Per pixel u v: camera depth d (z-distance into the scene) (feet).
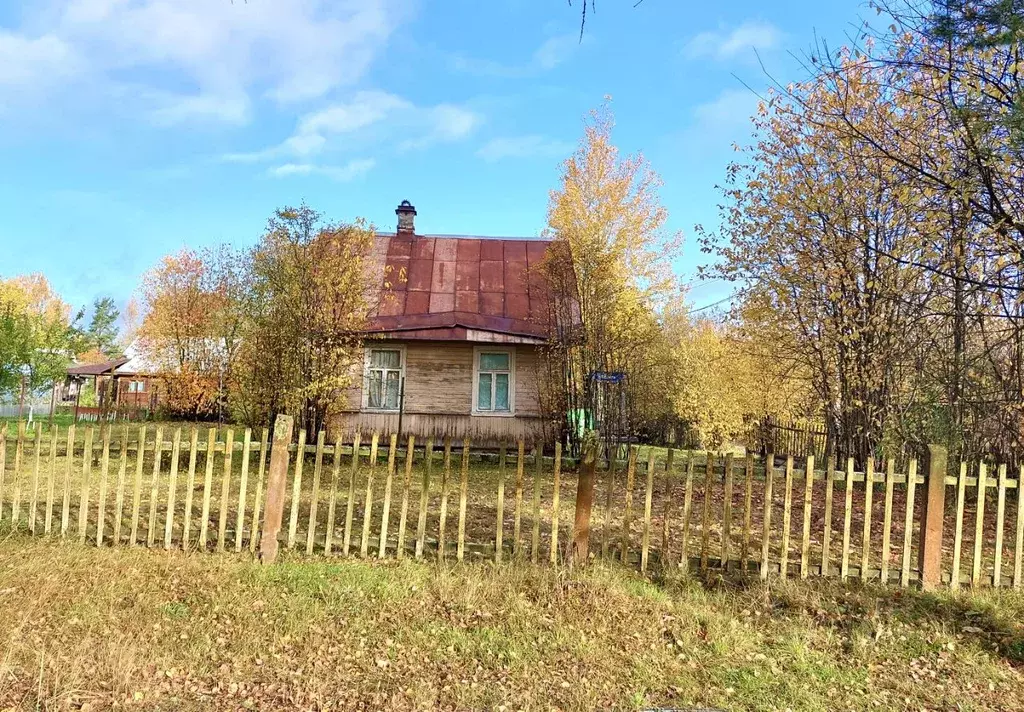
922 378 39.29
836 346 42.24
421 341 51.13
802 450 58.34
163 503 27.32
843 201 40.60
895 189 35.35
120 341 213.05
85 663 12.45
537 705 11.87
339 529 20.22
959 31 23.20
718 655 14.19
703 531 19.04
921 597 17.88
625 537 19.36
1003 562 22.30
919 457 39.29
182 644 13.52
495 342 50.52
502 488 19.30
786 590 17.92
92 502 26.61
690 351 95.40
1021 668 14.08
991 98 24.80
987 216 28.35
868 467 18.85
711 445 91.09
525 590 17.13
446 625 15.05
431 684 12.44
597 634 14.94
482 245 63.87
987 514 31.27
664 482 40.96
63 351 67.97
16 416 96.58
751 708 12.08
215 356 96.37
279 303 45.21
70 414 104.94
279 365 44.09
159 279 107.04
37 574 16.89
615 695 12.35
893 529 27.71
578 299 53.93
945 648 14.87
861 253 40.47
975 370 36.42
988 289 31.14
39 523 21.56
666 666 13.64
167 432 62.54
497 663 13.41
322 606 15.75
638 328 62.03
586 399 51.01
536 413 51.75
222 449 19.80
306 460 43.62
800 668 13.66
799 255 42.55
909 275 38.19
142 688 11.75
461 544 19.30
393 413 51.24
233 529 20.90
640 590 17.46
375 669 13.01
